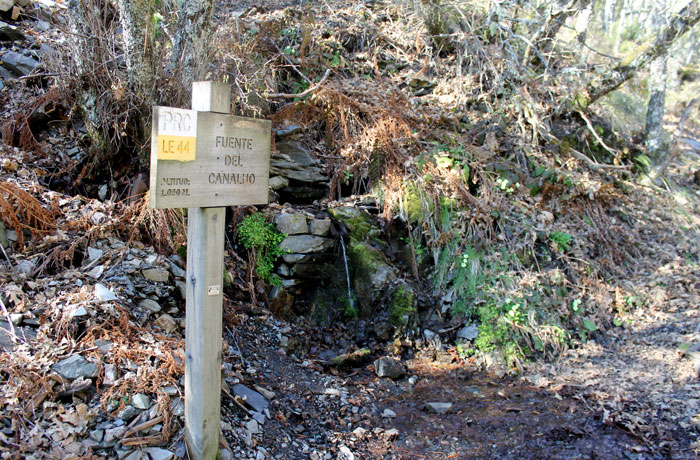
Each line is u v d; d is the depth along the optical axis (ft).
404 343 15.43
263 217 15.99
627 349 15.97
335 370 13.91
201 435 8.18
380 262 16.51
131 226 12.85
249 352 12.91
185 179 7.38
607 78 25.31
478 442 11.41
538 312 16.37
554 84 24.99
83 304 10.01
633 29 44.62
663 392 13.42
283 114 18.86
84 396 8.68
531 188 20.12
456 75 24.32
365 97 20.44
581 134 24.70
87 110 13.37
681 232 23.20
